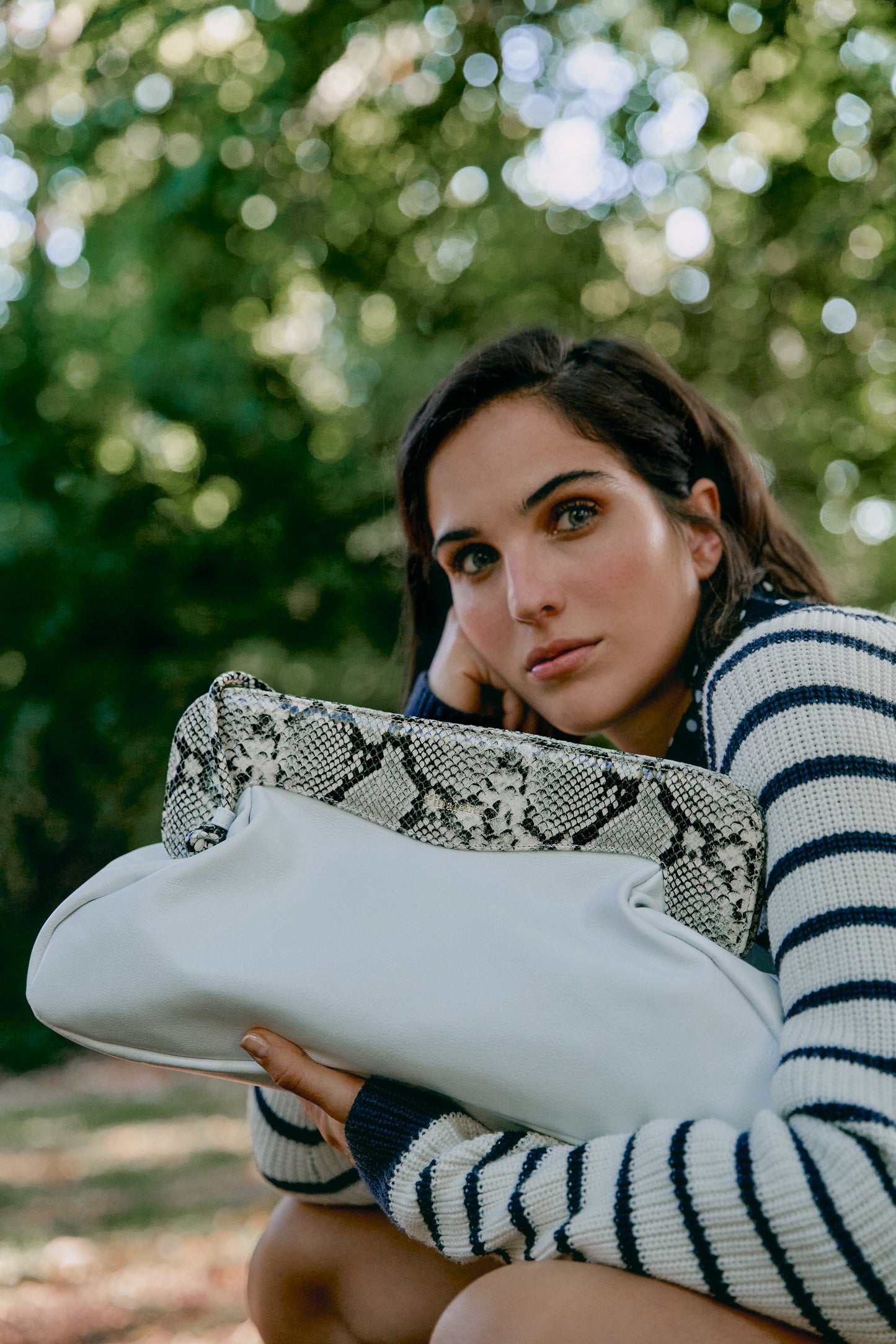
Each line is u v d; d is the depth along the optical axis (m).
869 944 0.94
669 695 1.45
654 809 1.09
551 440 1.38
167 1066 1.10
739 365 8.34
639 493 1.39
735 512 1.60
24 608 8.14
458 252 8.77
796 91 7.39
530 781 1.11
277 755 1.12
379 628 8.34
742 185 7.98
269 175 7.92
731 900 1.08
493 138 8.23
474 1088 1.03
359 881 1.08
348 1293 1.40
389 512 7.55
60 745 8.42
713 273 8.36
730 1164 0.90
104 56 5.81
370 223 8.75
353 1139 1.06
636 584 1.37
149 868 1.12
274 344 8.93
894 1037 0.91
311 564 8.34
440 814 1.11
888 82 7.03
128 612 8.36
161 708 8.52
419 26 7.17
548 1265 0.95
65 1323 2.75
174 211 7.64
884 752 1.04
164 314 8.36
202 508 8.57
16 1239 3.53
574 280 8.47
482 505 1.40
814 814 1.02
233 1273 3.15
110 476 8.26
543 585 1.36
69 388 8.28
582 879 1.09
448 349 7.96
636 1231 0.92
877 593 8.49
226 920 1.06
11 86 6.03
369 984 1.04
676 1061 1.00
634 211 8.31
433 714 1.74
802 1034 0.94
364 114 7.98
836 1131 0.88
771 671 1.11
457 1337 0.94
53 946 1.11
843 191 7.57
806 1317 0.88
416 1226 1.03
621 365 1.48
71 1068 8.16
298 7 6.83
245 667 8.38
